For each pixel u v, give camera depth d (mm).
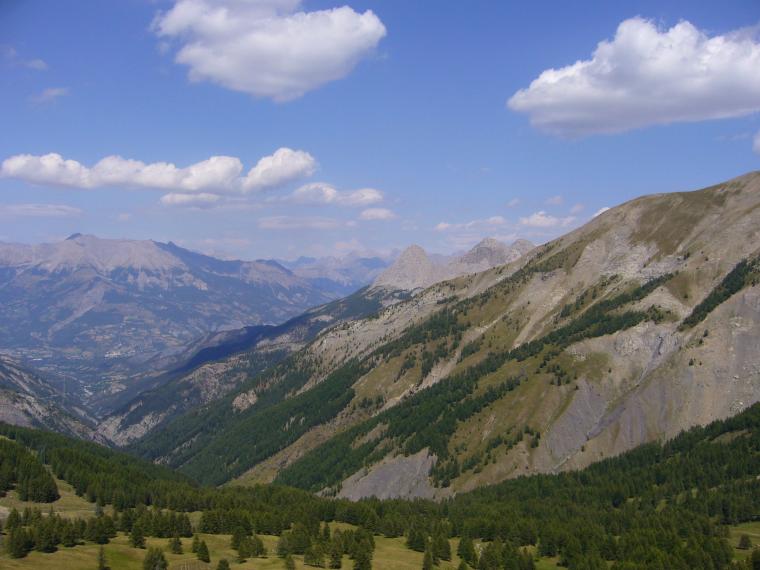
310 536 192500
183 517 192750
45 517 180625
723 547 188500
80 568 149000
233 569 164000
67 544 165375
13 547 151250
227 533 199875
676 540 190750
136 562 160750
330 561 174625
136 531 173625
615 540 197125
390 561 182125
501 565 186875
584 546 196000
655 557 179125
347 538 191500
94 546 167625
